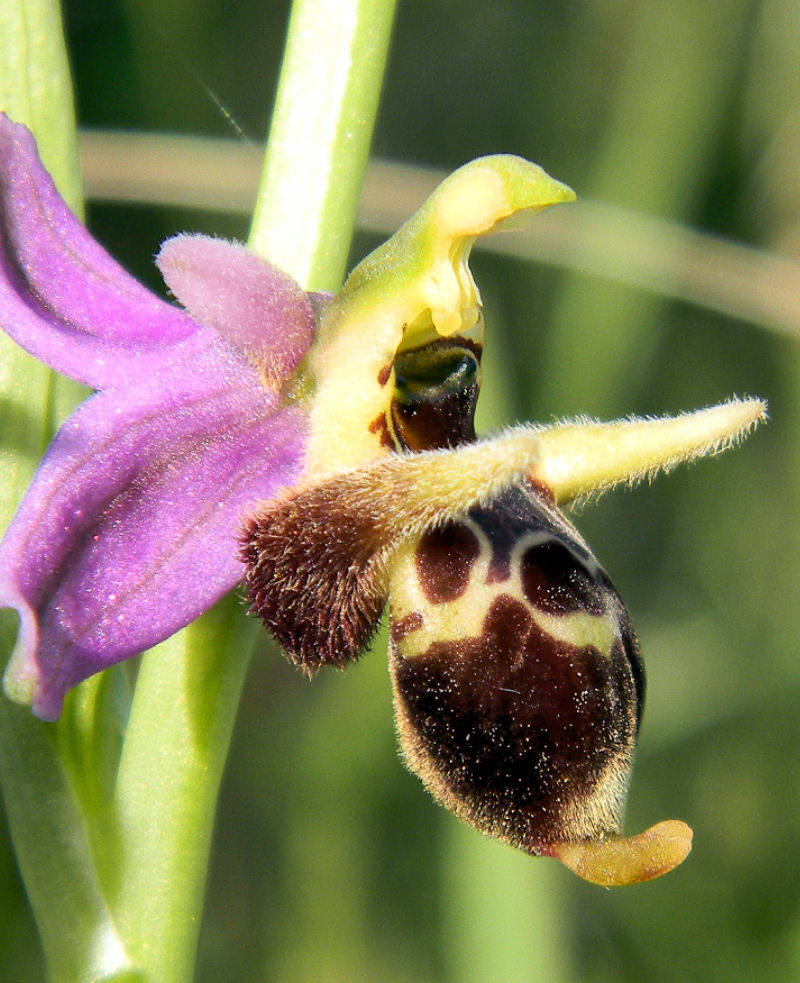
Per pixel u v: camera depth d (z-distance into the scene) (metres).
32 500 0.09
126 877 0.10
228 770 0.14
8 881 0.11
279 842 0.14
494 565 0.09
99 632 0.09
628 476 0.09
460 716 0.09
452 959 0.11
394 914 0.13
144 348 0.09
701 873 0.14
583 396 0.13
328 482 0.09
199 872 0.10
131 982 0.10
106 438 0.09
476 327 0.10
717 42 0.14
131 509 0.09
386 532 0.09
